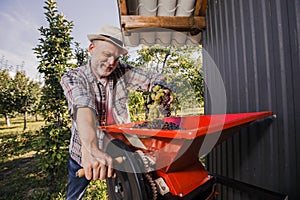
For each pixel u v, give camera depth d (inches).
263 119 50.8
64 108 130.0
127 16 81.2
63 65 128.3
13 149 186.7
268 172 50.2
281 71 44.5
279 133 45.9
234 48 64.4
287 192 44.3
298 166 41.1
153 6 91.7
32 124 283.4
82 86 38.7
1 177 132.5
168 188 32.6
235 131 42.4
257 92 53.4
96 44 38.7
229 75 67.9
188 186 34.0
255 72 54.0
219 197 74.9
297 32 39.6
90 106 34.7
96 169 26.2
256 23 52.9
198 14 89.9
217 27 76.4
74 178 55.4
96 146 29.0
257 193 46.1
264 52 50.1
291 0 40.8
